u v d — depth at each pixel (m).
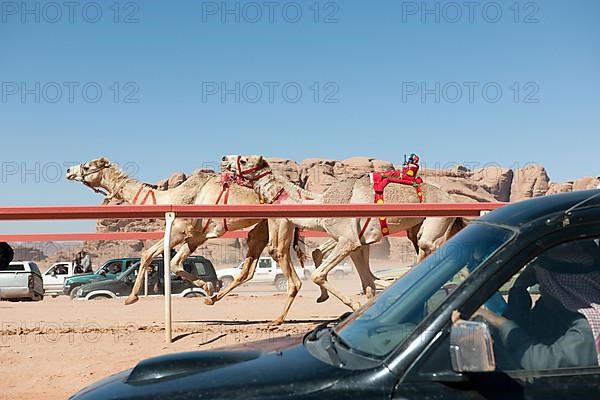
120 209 9.02
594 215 3.32
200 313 12.94
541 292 3.36
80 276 24.33
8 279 20.55
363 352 3.32
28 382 7.37
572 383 3.11
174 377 3.39
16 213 8.90
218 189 12.62
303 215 9.23
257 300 16.14
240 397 3.08
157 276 19.86
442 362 3.06
